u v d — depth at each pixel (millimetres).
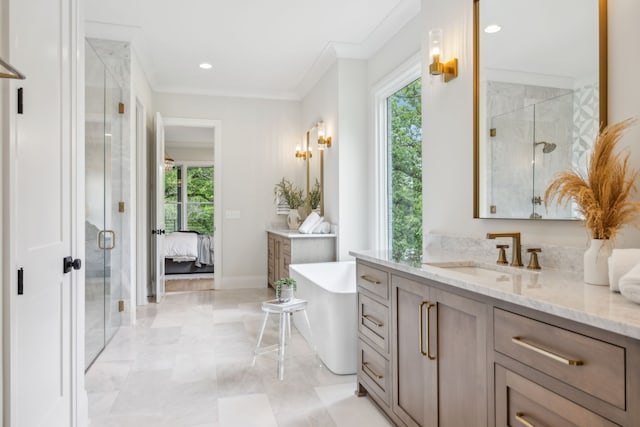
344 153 4332
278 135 5926
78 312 1882
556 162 1717
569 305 1048
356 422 2096
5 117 1219
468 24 2301
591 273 1368
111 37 3861
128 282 3867
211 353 3121
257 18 3646
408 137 3799
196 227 9227
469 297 1438
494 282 1402
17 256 1292
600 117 1514
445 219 2533
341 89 4324
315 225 4516
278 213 5762
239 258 5801
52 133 1595
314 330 3189
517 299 1181
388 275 2055
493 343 1316
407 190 3822
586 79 1582
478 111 2205
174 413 2186
